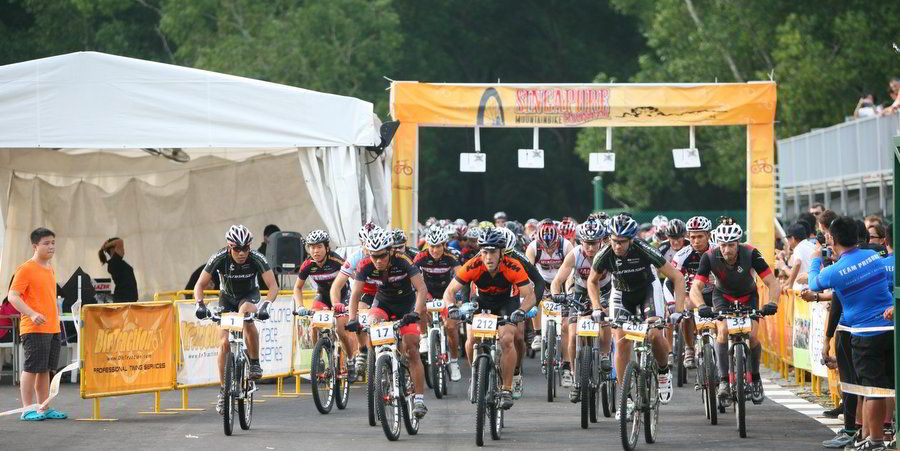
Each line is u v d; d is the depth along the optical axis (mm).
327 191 34500
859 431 20344
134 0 101438
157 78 33719
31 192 39344
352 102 34531
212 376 27281
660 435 22078
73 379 32250
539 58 112062
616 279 22219
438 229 28672
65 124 33406
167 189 41656
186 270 41750
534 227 45188
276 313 29109
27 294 24844
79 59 33438
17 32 102875
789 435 22078
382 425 21562
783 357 32562
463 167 40750
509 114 40781
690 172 99500
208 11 95188
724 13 80625
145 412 26109
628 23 112312
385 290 22625
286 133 34125
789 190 62438
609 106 40719
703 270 23422
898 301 18203
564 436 22000
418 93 40812
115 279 35062
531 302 22203
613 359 27531
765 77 75375
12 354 33312
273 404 27594
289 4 92875
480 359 21188
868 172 46625
